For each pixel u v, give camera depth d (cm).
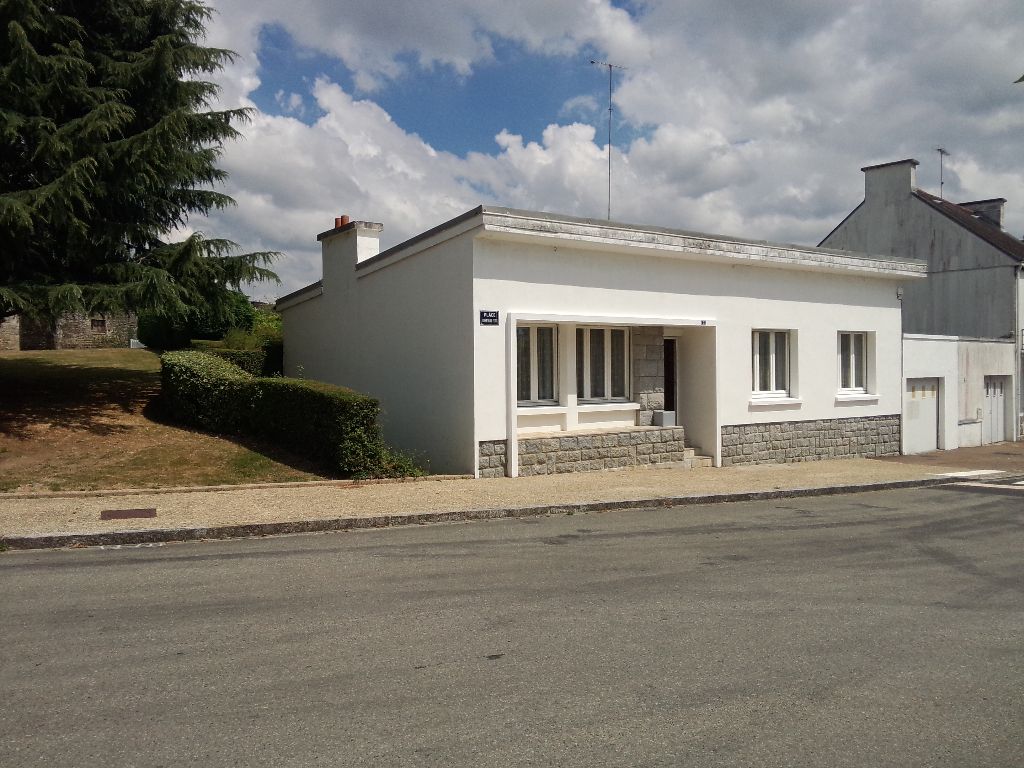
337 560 725
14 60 1200
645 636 525
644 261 1378
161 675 450
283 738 374
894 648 507
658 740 375
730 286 1502
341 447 1125
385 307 1442
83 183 1220
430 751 362
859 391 1762
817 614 580
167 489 1012
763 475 1339
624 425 1396
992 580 686
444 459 1258
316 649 494
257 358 1986
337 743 369
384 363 1447
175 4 1448
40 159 1266
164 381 1445
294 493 1025
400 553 756
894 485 1287
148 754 357
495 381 1211
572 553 768
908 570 720
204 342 2389
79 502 937
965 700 427
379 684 439
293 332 1911
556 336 1314
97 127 1234
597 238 1272
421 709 407
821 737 380
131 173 1328
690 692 433
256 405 1322
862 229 2586
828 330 1670
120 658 476
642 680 449
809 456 1641
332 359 1670
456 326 1227
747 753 363
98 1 1390
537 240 1223
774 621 561
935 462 1659
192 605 582
